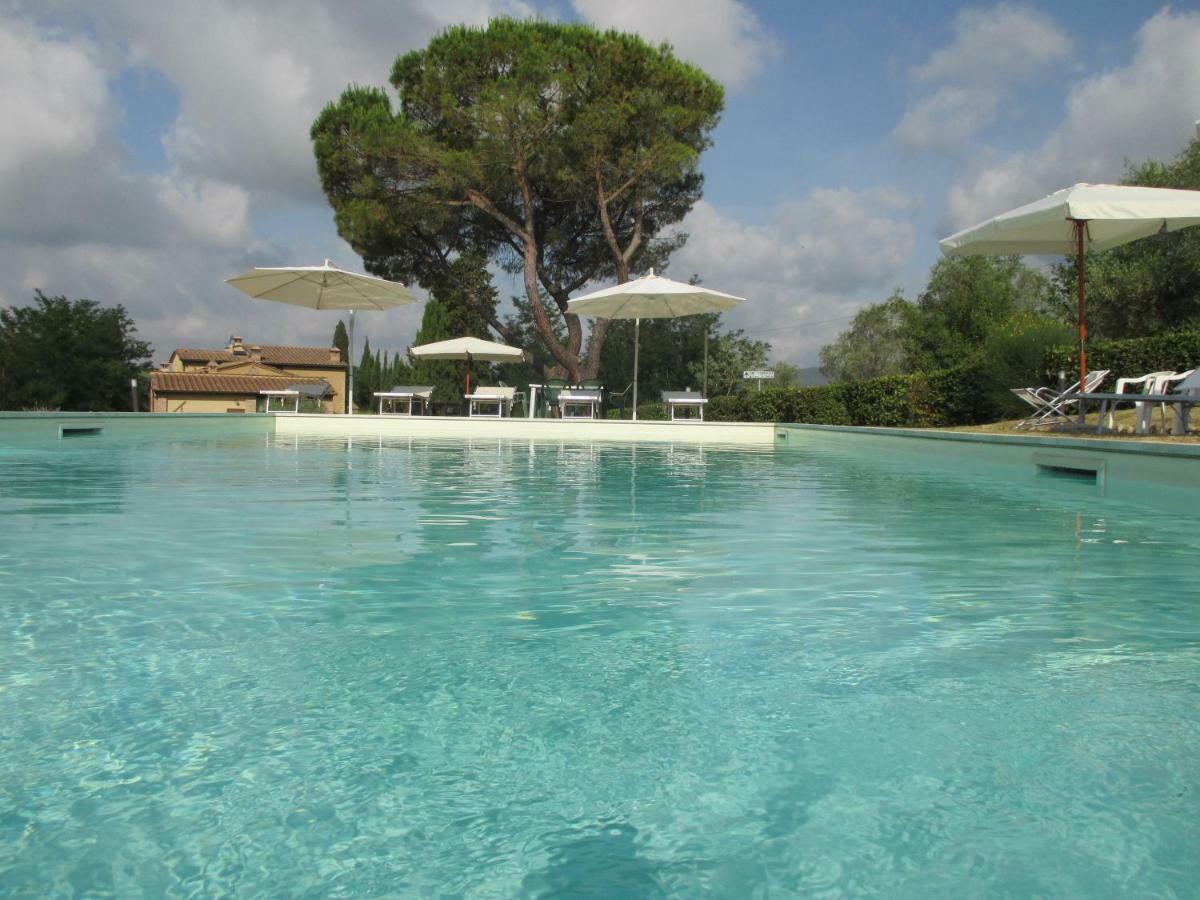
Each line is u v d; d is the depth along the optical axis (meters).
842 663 1.81
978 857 1.06
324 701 1.56
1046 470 6.10
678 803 1.19
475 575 2.71
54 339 32.88
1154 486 4.76
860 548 3.28
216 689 1.62
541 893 0.98
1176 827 1.13
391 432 13.95
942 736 1.42
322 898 0.97
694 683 1.68
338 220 18.42
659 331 35.78
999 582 2.65
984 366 10.61
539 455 8.88
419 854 1.06
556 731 1.43
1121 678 1.72
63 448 8.55
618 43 17.98
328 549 3.14
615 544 3.33
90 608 2.22
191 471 6.27
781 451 10.37
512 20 18.36
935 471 7.16
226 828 1.11
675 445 11.73
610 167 17.75
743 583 2.62
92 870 1.01
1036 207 8.05
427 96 18.14
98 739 1.38
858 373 44.16
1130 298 13.75
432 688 1.64
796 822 1.14
